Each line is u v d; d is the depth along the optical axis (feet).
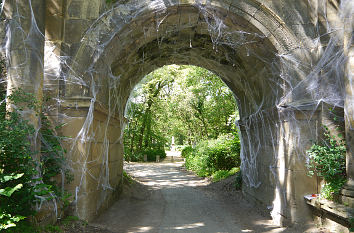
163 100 84.64
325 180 20.40
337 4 21.47
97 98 23.16
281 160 22.26
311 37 21.71
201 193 35.91
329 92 20.97
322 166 20.40
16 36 17.71
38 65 18.01
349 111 17.47
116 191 31.24
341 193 17.56
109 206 27.84
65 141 20.93
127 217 23.84
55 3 21.85
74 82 21.59
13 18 17.89
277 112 22.59
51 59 21.58
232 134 52.95
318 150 19.99
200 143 60.80
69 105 20.97
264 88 27.12
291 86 21.57
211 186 40.55
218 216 24.54
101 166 25.08
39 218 16.08
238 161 48.67
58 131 20.81
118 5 22.02
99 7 22.17
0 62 19.06
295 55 21.68
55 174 19.54
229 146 49.85
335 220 17.79
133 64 29.60
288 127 21.43
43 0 18.90
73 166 20.85
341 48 21.20
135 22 22.35
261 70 26.43
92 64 21.85
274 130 23.94
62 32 21.93
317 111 20.92
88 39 21.90
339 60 21.12
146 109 84.38
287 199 21.20
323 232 18.62
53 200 17.90
